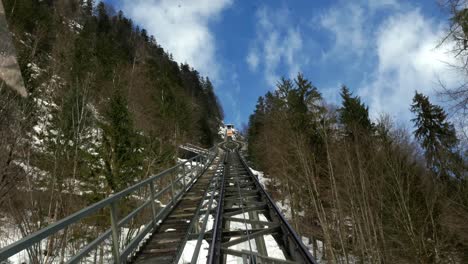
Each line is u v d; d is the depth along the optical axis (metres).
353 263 19.23
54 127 14.54
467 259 15.80
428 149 20.08
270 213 7.50
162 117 31.53
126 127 13.45
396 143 18.53
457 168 14.05
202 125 65.56
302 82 27.97
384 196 17.52
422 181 17.89
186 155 37.31
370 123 24.20
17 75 8.28
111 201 3.67
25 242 1.86
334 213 19.77
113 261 3.73
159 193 6.62
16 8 22.45
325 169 21.39
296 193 24.72
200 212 7.50
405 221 15.54
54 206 11.49
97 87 25.00
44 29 23.52
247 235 5.31
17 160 9.56
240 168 18.86
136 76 34.47
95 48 34.66
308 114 25.64
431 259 15.70
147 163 17.44
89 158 12.78
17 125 9.20
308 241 23.59
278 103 28.11
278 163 25.66
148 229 5.31
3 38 7.43
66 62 21.59
